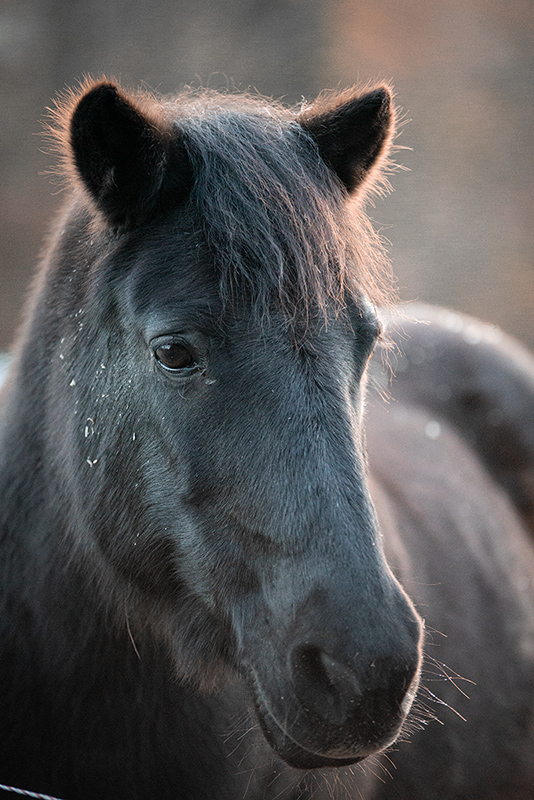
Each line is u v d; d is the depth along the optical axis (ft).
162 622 11.95
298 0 60.13
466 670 12.98
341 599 11.36
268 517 11.47
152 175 11.65
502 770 13.14
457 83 55.36
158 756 11.99
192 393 11.56
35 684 11.99
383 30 60.75
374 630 11.33
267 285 11.50
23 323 12.37
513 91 55.52
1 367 13.34
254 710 11.63
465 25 63.26
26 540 12.07
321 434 11.45
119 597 11.96
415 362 15.56
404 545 12.89
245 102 12.09
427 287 36.73
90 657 11.98
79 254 11.96
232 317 11.51
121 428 11.77
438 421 15.08
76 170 11.74
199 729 12.03
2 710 12.00
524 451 15.15
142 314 11.62
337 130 11.89
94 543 11.93
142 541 11.82
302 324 11.51
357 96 11.91
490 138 50.08
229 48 53.78
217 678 11.91
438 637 12.87
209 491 11.59
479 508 13.98
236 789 12.06
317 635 11.37
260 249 11.52
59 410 12.00
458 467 14.33
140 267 11.65
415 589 12.76
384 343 12.11
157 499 11.73
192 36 53.88
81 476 11.91
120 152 11.66
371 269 11.83
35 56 49.96
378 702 11.32
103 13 53.88
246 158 11.66
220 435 11.53
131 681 11.99
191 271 11.56
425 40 60.18
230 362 11.51
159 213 11.69
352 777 12.31
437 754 12.82
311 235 11.57
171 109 11.97
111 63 49.98
